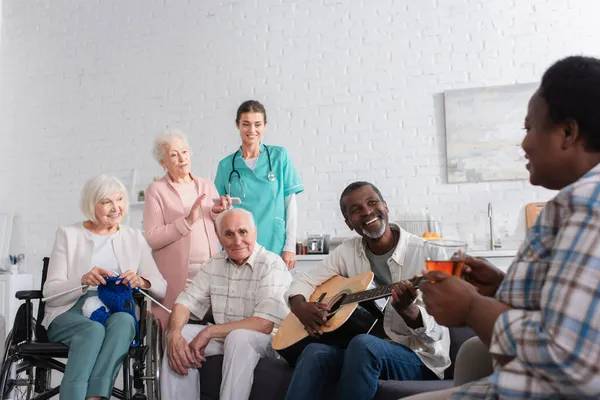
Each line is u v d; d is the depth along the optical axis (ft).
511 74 14.61
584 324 2.82
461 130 14.70
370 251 7.45
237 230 8.49
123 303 8.48
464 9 14.97
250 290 8.50
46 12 18.24
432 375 6.76
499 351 3.17
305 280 7.66
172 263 9.73
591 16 14.32
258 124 11.62
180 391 7.87
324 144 15.56
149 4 17.29
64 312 8.50
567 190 3.12
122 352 7.89
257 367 7.63
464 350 5.29
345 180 15.35
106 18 17.69
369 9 15.56
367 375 6.27
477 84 14.78
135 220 16.92
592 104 3.24
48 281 8.79
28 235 17.97
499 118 14.53
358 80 15.48
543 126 3.40
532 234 3.36
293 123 15.80
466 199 14.62
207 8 16.76
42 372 9.58
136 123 17.17
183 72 16.84
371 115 15.34
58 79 17.99
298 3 16.06
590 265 2.88
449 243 3.96
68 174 17.72
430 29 15.14
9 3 18.45
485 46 14.79
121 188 9.37
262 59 16.21
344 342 7.14
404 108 15.16
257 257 8.63
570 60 3.38
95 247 9.15
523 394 3.05
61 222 17.74
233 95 16.38
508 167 14.42
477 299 3.41
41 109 18.10
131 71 17.31
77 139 17.70
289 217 11.64
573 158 3.35
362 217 7.07
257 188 11.55
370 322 7.11
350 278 7.36
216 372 8.01
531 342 2.99
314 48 15.84
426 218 14.44
